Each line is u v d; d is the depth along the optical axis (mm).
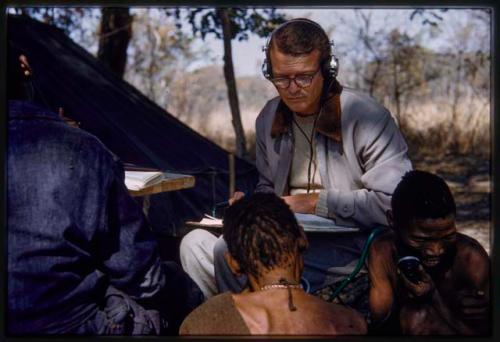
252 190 3826
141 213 2717
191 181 3227
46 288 2570
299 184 3207
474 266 3006
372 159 3088
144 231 2715
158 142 3961
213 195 3713
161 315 2842
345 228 3062
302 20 3105
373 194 3051
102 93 4062
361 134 3092
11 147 2582
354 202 3059
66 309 2592
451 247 3014
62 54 4176
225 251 3000
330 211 3076
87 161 2590
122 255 2645
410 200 3014
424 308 3018
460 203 4242
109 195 2625
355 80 4074
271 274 2764
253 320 2740
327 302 2807
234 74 4285
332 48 3109
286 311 2738
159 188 3080
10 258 2564
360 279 3172
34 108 2660
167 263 2977
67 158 2578
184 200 3758
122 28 5062
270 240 2729
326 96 3133
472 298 3012
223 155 4035
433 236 3000
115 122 3949
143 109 4066
